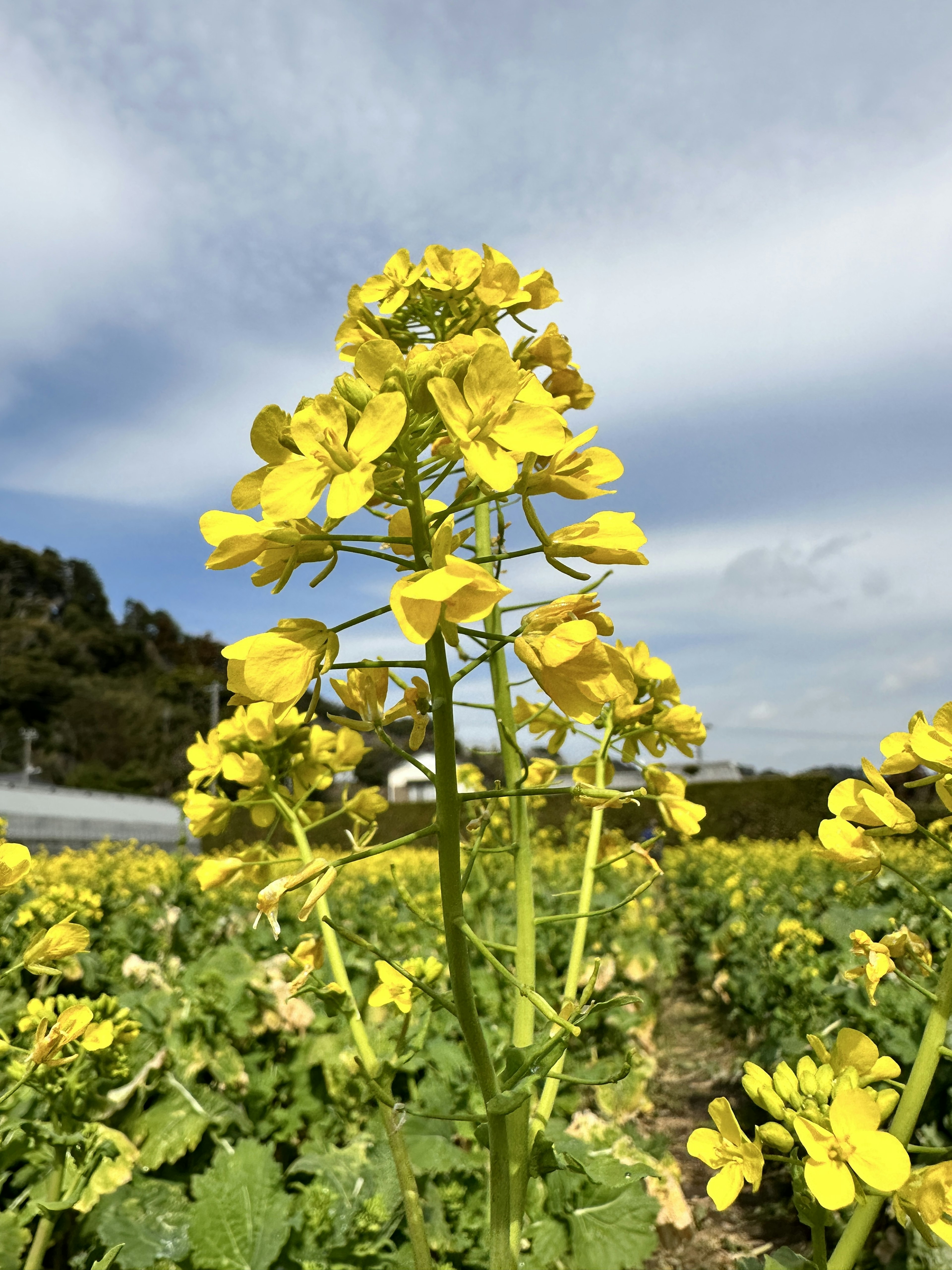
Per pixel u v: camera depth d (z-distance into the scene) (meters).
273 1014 3.52
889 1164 0.95
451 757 1.05
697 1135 1.12
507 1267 1.10
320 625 1.05
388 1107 1.38
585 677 1.06
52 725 70.81
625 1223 2.21
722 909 8.29
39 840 25.98
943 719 1.16
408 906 1.13
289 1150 3.29
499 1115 1.08
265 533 0.99
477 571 0.93
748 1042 5.81
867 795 1.23
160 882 7.43
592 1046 4.32
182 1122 2.77
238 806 1.86
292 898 6.30
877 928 4.49
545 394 1.09
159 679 80.12
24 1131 1.88
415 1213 1.33
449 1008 1.11
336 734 1.91
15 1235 2.00
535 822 3.43
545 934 4.88
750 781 21.62
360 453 0.97
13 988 3.34
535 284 1.77
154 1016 3.12
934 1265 2.36
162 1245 2.26
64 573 97.62
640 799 1.76
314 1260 2.12
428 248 1.74
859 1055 1.10
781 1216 3.66
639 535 1.12
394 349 1.02
